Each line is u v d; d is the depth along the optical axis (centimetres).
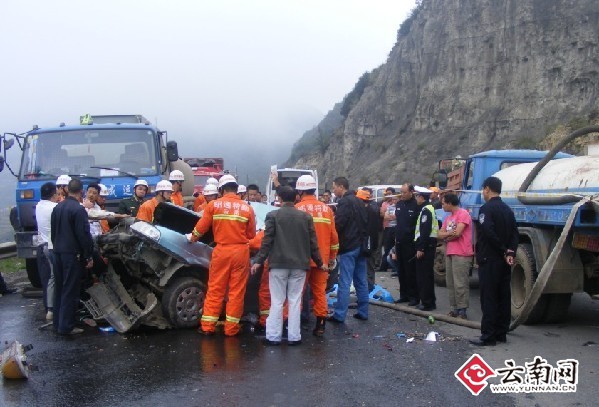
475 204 1143
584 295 1172
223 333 803
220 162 2811
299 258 745
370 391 581
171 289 807
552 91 4609
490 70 5209
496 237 736
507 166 1174
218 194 951
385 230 1446
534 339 794
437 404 548
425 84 5853
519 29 4972
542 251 851
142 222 792
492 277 750
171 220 895
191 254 809
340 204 880
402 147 5753
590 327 876
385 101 6688
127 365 661
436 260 1311
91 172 1071
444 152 5162
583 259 848
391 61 7000
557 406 546
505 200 991
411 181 5228
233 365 662
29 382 608
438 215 1294
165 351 715
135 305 814
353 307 1016
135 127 1109
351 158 6856
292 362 675
